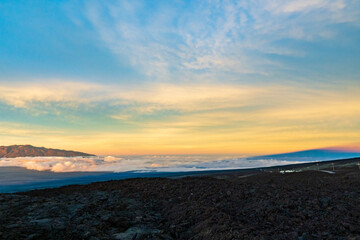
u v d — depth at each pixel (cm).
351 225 1034
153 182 2153
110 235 986
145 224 1180
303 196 1583
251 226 1053
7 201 1428
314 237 941
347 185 1948
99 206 1438
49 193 1817
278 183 2161
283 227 1053
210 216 1191
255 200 1527
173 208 1412
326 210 1287
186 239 1005
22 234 855
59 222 1067
